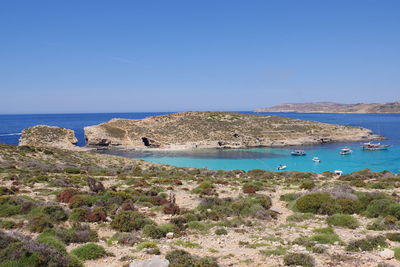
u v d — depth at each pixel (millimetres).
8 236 9711
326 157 81500
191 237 13844
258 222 17141
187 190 27719
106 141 106438
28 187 25188
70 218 15672
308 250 11562
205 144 105500
